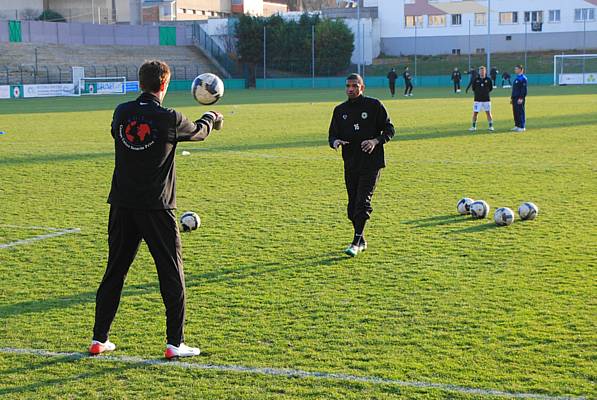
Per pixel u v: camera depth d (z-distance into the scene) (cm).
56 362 583
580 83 6538
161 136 567
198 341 621
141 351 602
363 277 800
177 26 7688
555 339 608
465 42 8119
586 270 810
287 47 7212
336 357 580
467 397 504
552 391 512
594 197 1241
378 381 532
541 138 2120
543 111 3156
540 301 707
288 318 673
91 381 546
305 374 548
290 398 509
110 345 604
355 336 625
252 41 7188
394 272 816
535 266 830
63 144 2120
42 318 689
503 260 858
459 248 916
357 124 884
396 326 646
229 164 1680
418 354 582
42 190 1388
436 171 1538
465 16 8081
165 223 581
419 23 8231
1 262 888
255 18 7288
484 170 1543
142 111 568
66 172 1597
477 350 588
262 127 2594
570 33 7794
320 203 1229
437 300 716
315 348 600
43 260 896
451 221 1073
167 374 555
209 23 7988
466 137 2178
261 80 7069
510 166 1593
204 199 1277
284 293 749
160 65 578
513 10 7925
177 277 584
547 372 544
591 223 1046
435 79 7119
